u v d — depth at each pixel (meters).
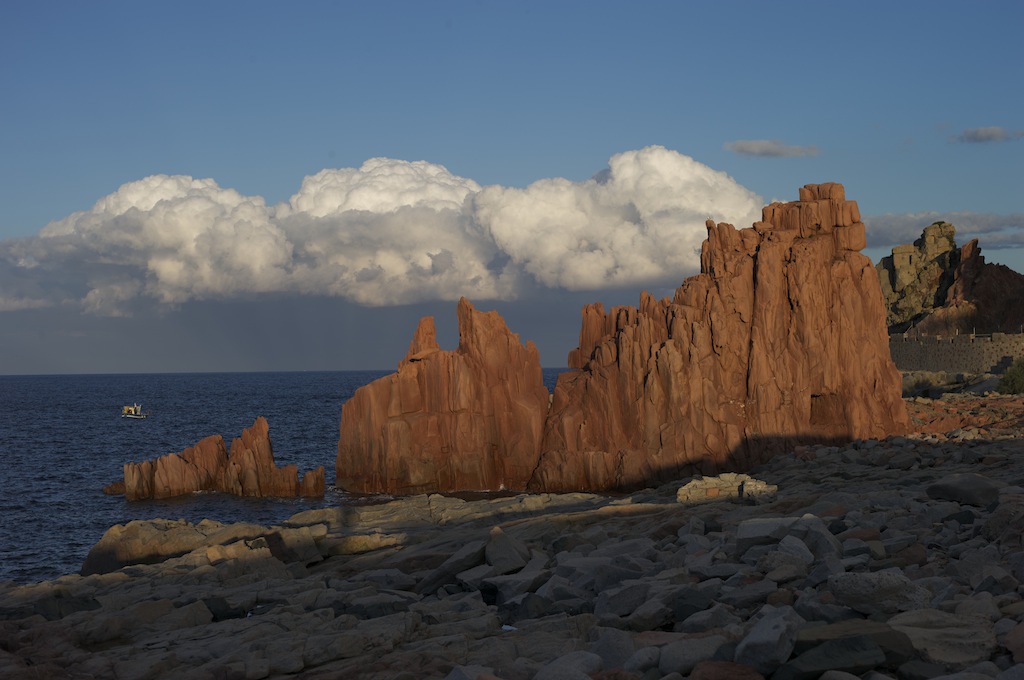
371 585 23.25
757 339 60.41
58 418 177.88
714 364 61.00
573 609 17.97
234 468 69.00
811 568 16.81
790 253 62.31
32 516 64.06
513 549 23.08
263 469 67.56
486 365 63.78
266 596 22.39
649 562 20.31
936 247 166.88
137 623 20.38
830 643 11.44
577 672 12.20
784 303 61.31
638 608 15.43
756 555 18.22
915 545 18.17
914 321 155.25
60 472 91.31
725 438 58.56
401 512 42.12
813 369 59.62
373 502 60.53
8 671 15.80
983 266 148.62
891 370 61.41
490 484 62.78
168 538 33.47
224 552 29.56
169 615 20.83
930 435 54.38
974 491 22.69
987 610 12.82
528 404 62.88
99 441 127.25
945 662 11.29
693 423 58.72
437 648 15.87
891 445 51.09
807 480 40.03
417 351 66.69
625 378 61.19
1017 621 12.45
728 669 11.48
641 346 61.50
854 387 59.97
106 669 16.25
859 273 62.34
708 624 14.04
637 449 59.69
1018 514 17.80
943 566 16.72
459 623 17.81
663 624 15.16
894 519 21.72
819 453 51.03
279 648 16.48
